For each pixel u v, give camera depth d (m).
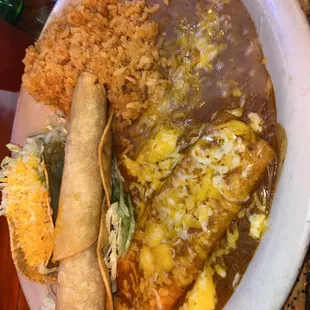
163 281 0.21
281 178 0.17
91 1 0.24
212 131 0.20
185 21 0.23
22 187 0.23
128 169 0.24
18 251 0.23
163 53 0.23
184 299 0.21
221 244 0.20
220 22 0.21
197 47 0.22
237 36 0.20
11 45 0.26
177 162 0.22
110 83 0.23
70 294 0.21
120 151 0.24
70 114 0.23
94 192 0.21
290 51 0.17
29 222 0.23
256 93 0.19
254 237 0.18
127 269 0.23
